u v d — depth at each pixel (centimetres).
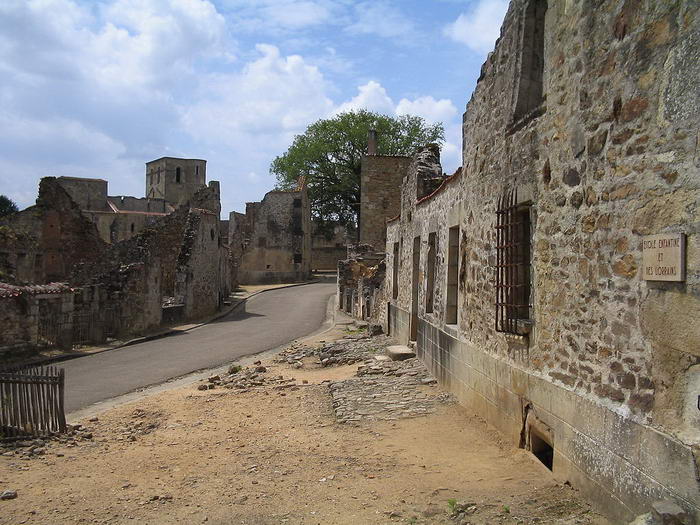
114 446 823
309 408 999
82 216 3344
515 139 707
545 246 610
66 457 772
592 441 493
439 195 1163
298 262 5253
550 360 592
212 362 1669
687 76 383
